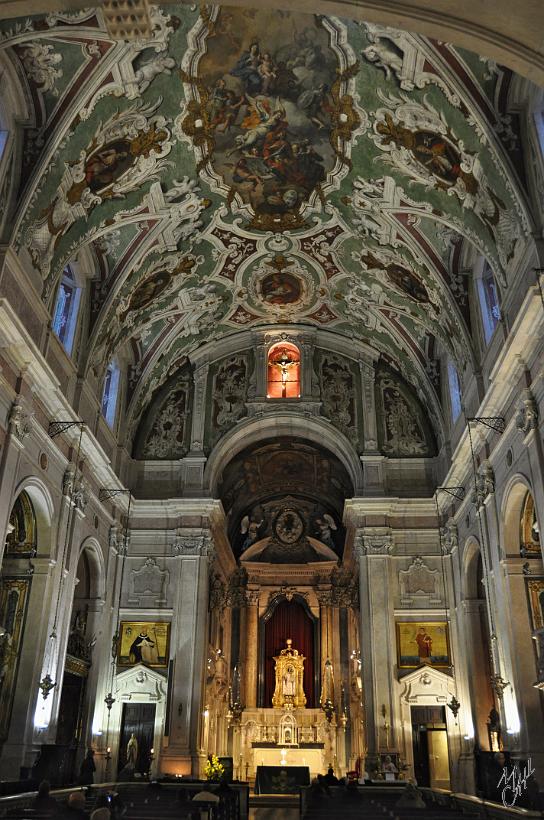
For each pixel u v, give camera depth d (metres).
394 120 16.17
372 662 22.45
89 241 18.22
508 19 7.30
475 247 17.55
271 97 16.80
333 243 21.83
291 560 35.88
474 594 21.28
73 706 20.48
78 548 19.47
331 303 25.05
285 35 15.05
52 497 17.61
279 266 23.33
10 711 15.83
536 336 14.40
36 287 16.16
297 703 32.47
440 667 22.47
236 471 31.88
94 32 13.60
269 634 34.94
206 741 25.00
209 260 22.47
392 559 23.91
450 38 7.64
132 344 24.81
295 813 20.05
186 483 25.39
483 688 20.30
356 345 26.72
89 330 20.22
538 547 16.81
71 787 15.62
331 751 30.89
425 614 23.19
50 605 17.19
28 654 16.36
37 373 15.79
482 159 15.22
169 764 21.23
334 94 16.41
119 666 22.95
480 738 19.75
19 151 14.84
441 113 15.20
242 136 17.89
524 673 15.59
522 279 14.98
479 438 18.77
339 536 36.00
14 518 17.38
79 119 15.08
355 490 25.02
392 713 21.75
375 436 25.77
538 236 14.20
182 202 19.52
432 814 10.98
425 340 24.14
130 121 16.14
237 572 35.06
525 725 15.06
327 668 32.97
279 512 36.53
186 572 23.98
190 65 15.50
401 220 19.28
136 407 25.64
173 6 13.84
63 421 17.92
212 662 27.70
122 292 20.86
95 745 21.27
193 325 25.47
